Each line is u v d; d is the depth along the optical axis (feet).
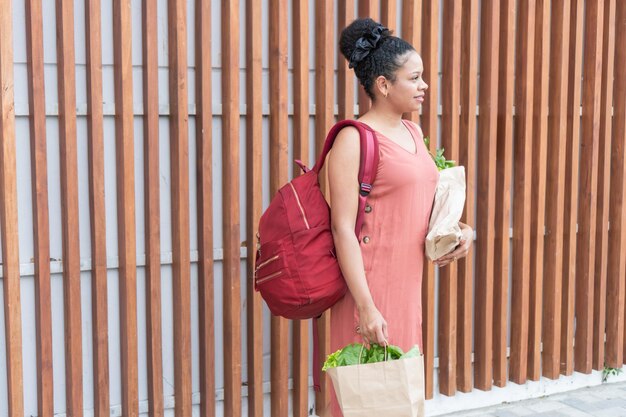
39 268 11.18
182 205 12.09
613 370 16.85
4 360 11.41
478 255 15.02
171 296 12.55
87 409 12.03
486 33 14.53
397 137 10.02
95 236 11.51
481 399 15.37
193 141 12.42
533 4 14.85
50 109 11.27
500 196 15.03
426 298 14.24
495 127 14.67
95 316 11.70
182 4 11.79
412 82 9.89
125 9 11.37
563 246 16.03
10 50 10.70
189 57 12.24
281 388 13.12
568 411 15.26
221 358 13.08
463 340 14.83
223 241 12.71
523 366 15.53
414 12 13.67
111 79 11.72
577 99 15.72
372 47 9.95
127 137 11.55
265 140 13.06
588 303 16.25
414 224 9.96
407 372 8.88
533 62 15.05
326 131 13.08
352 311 10.09
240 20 12.65
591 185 16.03
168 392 12.69
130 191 11.67
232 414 12.80
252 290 12.87
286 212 10.02
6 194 10.85
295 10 12.82
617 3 16.28
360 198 9.73
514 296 15.52
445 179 10.61
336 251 9.80
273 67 12.71
